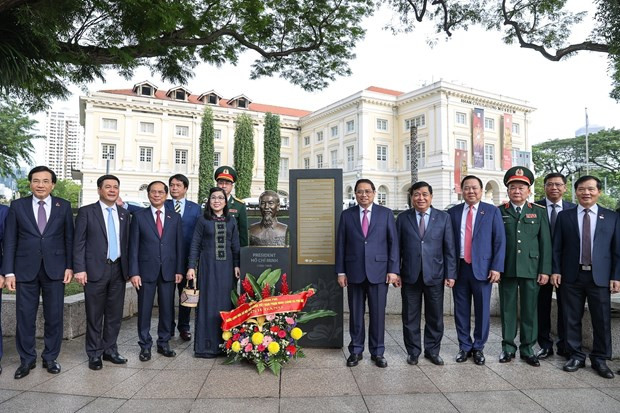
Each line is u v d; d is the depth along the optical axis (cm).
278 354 399
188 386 356
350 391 346
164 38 648
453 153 3416
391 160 3800
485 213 427
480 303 419
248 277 431
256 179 4156
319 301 466
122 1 531
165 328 444
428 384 361
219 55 751
